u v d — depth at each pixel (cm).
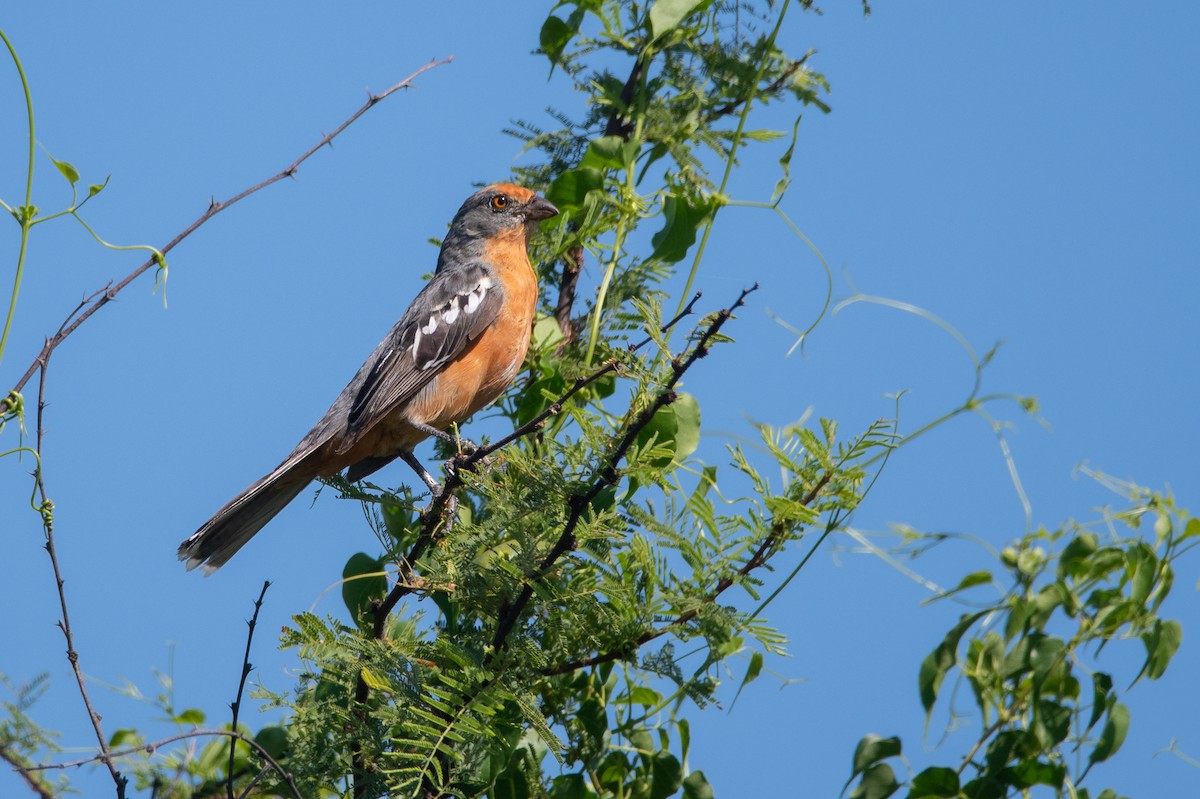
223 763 1002
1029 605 948
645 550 853
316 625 788
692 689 844
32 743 782
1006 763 914
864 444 841
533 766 893
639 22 1127
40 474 796
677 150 1075
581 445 798
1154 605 935
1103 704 914
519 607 809
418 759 746
